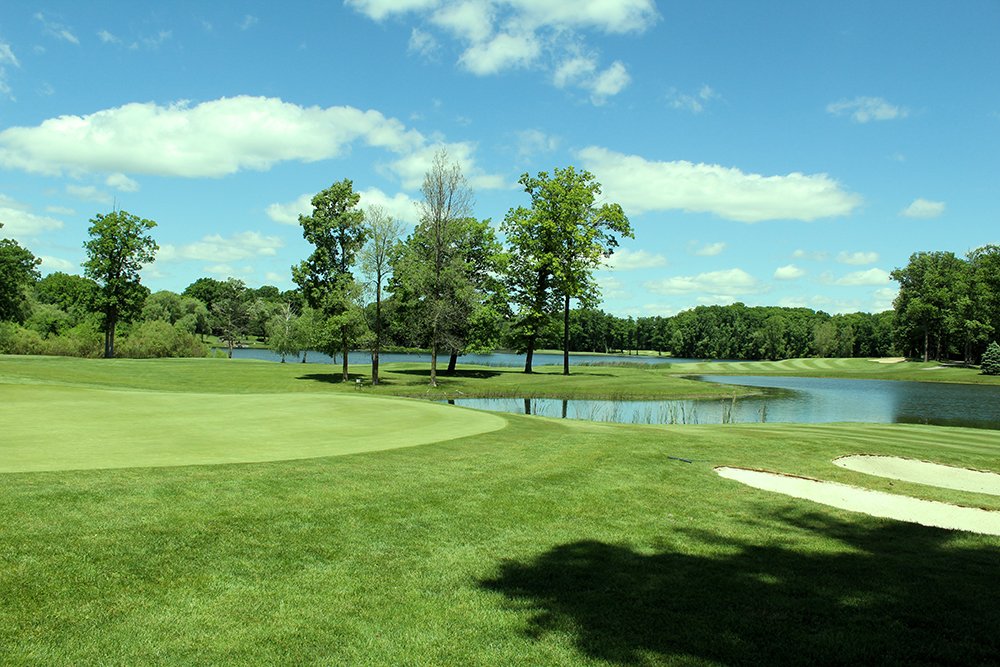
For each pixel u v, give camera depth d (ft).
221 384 133.80
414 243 164.55
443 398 125.59
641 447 48.75
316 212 139.74
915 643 17.13
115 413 54.60
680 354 446.60
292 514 26.63
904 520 32.63
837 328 431.02
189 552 21.88
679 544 26.09
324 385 137.08
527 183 166.30
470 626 17.72
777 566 23.56
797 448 52.65
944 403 142.92
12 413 52.65
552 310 170.50
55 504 25.34
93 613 17.29
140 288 194.18
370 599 19.31
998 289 274.16
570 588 20.74
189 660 15.31
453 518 27.84
